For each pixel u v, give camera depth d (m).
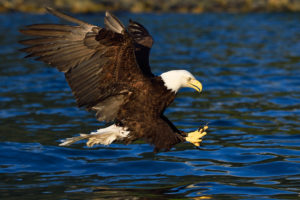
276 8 77.12
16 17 59.28
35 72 24.09
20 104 17.16
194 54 31.34
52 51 7.38
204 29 49.72
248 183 9.40
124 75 7.77
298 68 25.09
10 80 21.81
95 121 14.90
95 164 10.65
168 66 25.81
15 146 11.89
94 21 56.94
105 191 8.94
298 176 9.83
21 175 9.94
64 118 15.26
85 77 7.67
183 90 19.92
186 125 14.35
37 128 13.95
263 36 43.12
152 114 8.00
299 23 55.84
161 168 10.41
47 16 60.62
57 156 11.17
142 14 69.31
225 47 35.50
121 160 10.98
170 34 44.94
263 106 16.86
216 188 9.08
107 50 7.53
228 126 14.27
